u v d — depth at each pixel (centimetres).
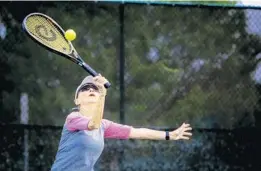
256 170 1725
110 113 1719
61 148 992
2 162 1681
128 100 1728
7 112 1711
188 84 1748
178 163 1712
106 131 1073
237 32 1764
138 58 1742
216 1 1920
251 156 1728
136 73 1739
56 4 1747
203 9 1759
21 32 1731
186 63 1752
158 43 1748
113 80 1731
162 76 1744
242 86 1758
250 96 1755
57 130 1694
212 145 1727
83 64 1092
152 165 1705
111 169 1695
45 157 1689
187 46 1753
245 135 1736
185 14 1758
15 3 1733
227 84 1755
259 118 1747
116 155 1698
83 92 1059
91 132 998
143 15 1747
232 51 1759
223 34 1762
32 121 1723
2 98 1717
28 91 1728
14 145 1689
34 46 1731
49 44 1090
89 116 1048
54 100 1731
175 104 1739
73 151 978
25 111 1722
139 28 1744
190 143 1720
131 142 1703
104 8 1744
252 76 1758
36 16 1112
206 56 1756
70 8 1745
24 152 1686
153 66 1741
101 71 1734
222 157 1723
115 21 1742
